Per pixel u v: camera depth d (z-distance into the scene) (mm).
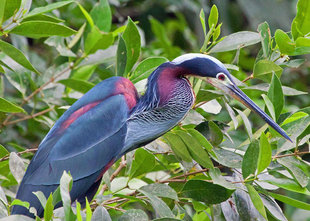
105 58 8445
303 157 7668
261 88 7289
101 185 7930
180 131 6500
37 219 5293
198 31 12781
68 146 7133
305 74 11531
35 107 8734
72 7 10195
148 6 12398
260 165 6234
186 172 7148
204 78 7207
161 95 7266
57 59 8984
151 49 10883
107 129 7270
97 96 7387
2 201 5859
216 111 7422
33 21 6648
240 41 7477
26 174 7074
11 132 9141
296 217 9703
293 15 12195
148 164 6785
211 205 6773
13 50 6621
